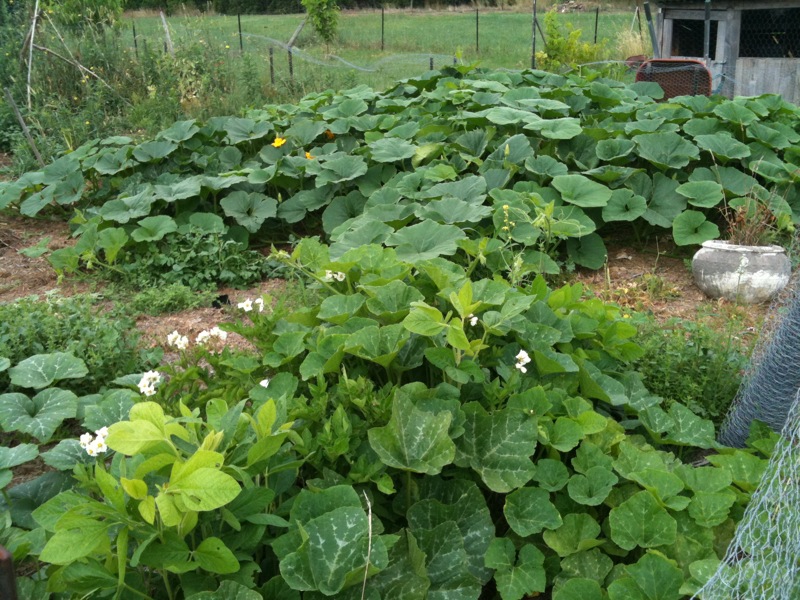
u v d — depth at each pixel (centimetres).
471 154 780
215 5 3962
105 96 1262
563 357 365
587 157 759
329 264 409
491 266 549
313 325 391
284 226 755
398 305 370
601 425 328
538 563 282
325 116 918
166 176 796
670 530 285
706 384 437
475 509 296
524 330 364
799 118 891
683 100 904
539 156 713
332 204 730
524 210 610
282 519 250
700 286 595
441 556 278
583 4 3588
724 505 297
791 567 246
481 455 313
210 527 250
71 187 794
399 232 569
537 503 296
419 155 764
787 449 268
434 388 342
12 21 1425
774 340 363
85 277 645
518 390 356
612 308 444
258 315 379
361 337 335
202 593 229
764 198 683
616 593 263
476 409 321
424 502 295
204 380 350
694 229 648
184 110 1243
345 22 3198
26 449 325
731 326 479
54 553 210
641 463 320
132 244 670
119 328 489
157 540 227
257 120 951
